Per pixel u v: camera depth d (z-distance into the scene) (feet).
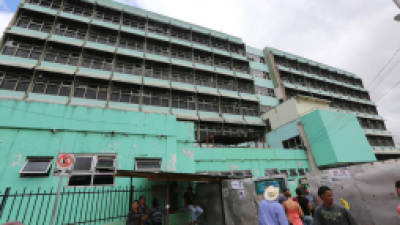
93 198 23.00
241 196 24.44
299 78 110.73
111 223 22.89
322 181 25.13
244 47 102.53
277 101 96.73
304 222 18.76
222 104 78.95
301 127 69.31
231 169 48.14
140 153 31.07
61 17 61.72
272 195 13.55
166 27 84.43
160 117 35.12
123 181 27.43
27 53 54.08
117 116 31.99
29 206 22.35
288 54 118.83
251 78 91.40
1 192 22.21
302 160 62.54
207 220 28.32
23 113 26.76
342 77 135.85
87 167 27.20
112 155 29.35
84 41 62.85
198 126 67.92
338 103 118.11
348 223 10.27
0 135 24.71
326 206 11.25
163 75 72.08
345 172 22.80
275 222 12.17
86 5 69.56
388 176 19.17
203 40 92.43
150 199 27.20
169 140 34.06
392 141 115.85
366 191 20.48
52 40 56.70
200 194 30.81
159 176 24.29
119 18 75.36
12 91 48.03
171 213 25.72
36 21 59.72
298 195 20.54
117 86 61.82
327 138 61.36
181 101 70.44
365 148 68.44
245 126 78.33
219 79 84.64
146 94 65.21
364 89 138.82
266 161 54.80
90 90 57.52
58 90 53.42
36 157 25.57
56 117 28.27
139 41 74.38
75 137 28.30
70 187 24.82
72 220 22.88
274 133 79.15
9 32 52.60
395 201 18.17
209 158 46.80
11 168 23.75
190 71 78.43
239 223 23.71
